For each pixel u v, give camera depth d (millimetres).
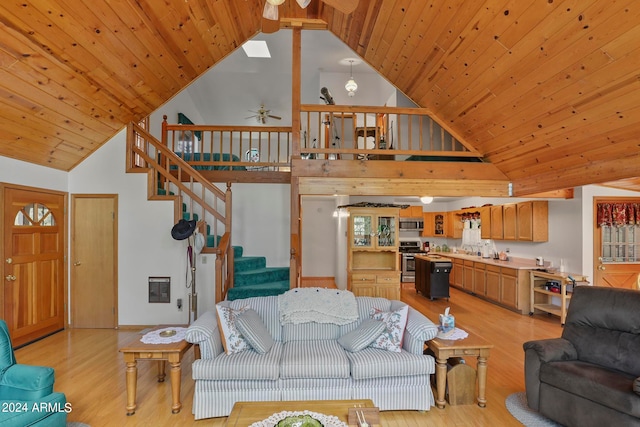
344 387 2785
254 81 8102
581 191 5418
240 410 2158
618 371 2539
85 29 3111
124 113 4680
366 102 7688
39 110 3670
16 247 4176
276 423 1973
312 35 6242
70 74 3480
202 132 5977
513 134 4031
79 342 4410
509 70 3262
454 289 8266
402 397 2834
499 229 7184
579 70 2783
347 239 6230
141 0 3184
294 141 4688
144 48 3744
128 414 2783
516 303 6008
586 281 5133
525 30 2820
